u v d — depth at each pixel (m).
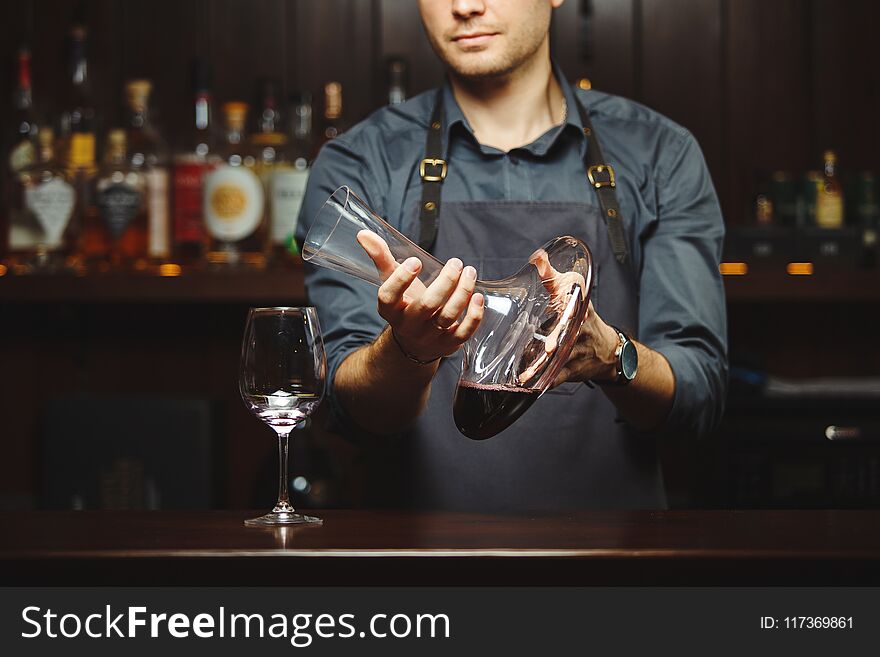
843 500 2.01
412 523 1.05
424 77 2.44
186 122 2.45
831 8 2.45
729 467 2.02
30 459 2.51
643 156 1.52
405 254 1.05
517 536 0.97
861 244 2.21
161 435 2.23
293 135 2.28
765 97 2.45
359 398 1.23
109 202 2.20
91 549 0.91
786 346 2.48
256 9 2.45
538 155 1.51
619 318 1.47
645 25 2.44
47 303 2.50
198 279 2.17
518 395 1.04
